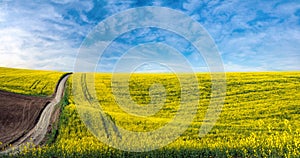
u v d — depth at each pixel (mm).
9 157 17453
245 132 20781
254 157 16531
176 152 16609
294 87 29141
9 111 27516
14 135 22422
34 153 17453
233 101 27047
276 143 17062
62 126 22766
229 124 22422
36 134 22125
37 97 32375
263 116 23812
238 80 32188
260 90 29141
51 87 36531
